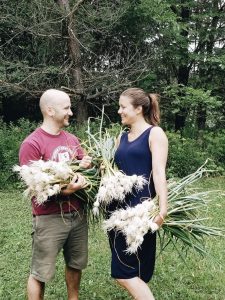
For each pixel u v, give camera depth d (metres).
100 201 3.23
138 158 3.22
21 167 3.16
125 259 3.20
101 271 4.78
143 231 2.98
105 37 13.31
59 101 3.38
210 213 7.09
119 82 12.26
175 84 13.52
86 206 3.52
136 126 3.30
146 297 3.18
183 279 4.57
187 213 3.41
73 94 12.00
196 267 4.89
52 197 3.35
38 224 3.38
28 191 3.26
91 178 3.38
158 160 3.14
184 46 13.80
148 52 13.76
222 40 14.76
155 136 3.18
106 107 14.15
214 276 4.63
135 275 3.21
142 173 3.22
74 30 11.95
